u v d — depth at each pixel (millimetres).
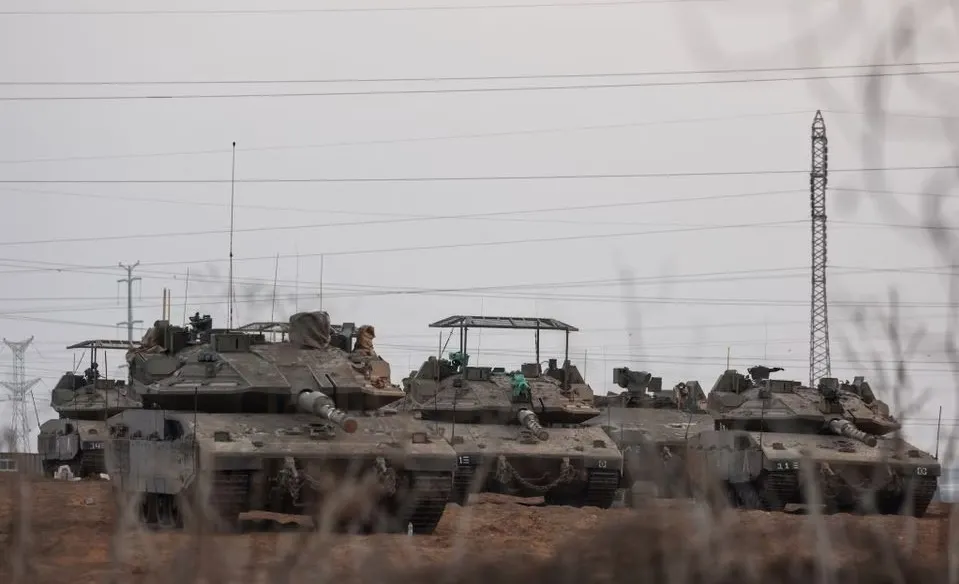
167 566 52125
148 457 95875
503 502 130125
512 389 141125
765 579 48531
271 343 107188
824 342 177375
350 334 112375
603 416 153625
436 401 138375
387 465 89438
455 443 129250
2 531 62531
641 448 49031
